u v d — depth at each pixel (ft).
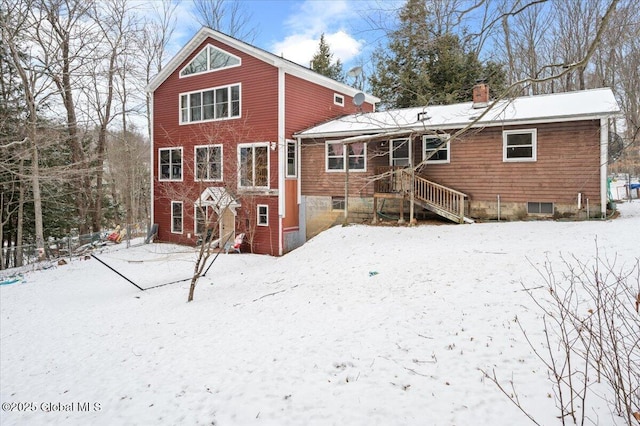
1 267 68.49
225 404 15.47
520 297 21.76
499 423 12.23
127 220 100.17
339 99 70.38
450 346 17.58
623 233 33.27
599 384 13.09
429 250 36.96
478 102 51.93
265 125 57.77
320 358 18.28
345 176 55.83
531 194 47.21
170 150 68.03
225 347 21.39
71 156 74.95
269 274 40.57
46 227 81.87
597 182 43.75
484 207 49.88
